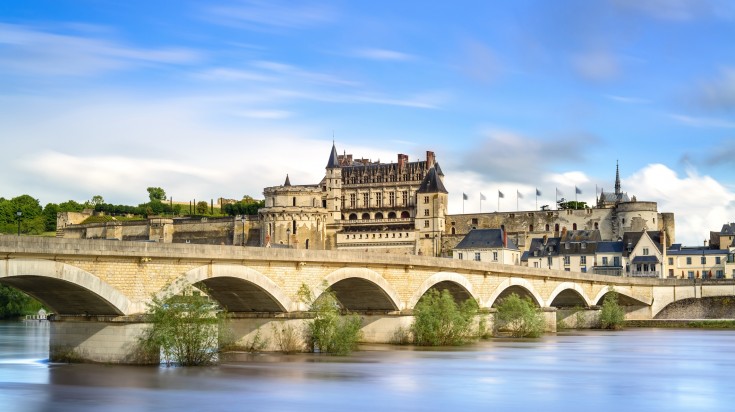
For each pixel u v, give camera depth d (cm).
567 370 7950
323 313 8619
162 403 5662
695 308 16150
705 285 16212
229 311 8662
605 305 14850
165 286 7125
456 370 7719
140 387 6222
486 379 7162
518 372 7700
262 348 8462
